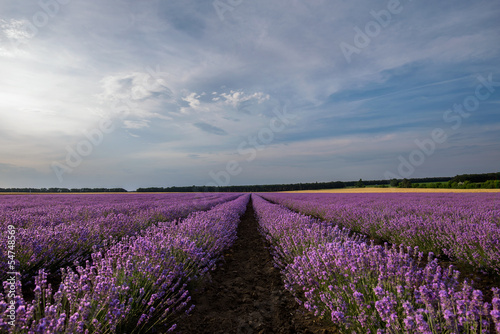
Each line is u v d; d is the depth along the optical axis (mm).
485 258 3846
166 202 17234
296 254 4410
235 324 2758
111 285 2186
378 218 7605
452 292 1779
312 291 2744
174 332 2467
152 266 2953
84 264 4180
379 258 2555
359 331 2078
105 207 10742
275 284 3965
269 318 2898
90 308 2002
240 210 14195
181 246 3828
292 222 6176
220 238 5453
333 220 9453
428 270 2152
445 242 4777
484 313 1560
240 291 3729
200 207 13938
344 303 2303
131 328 2320
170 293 3031
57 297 1925
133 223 6469
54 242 4012
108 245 4785
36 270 3463
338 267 2775
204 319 2828
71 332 1636
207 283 3959
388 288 2270
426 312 1696
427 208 9570
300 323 2736
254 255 5922
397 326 1733
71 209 9664
